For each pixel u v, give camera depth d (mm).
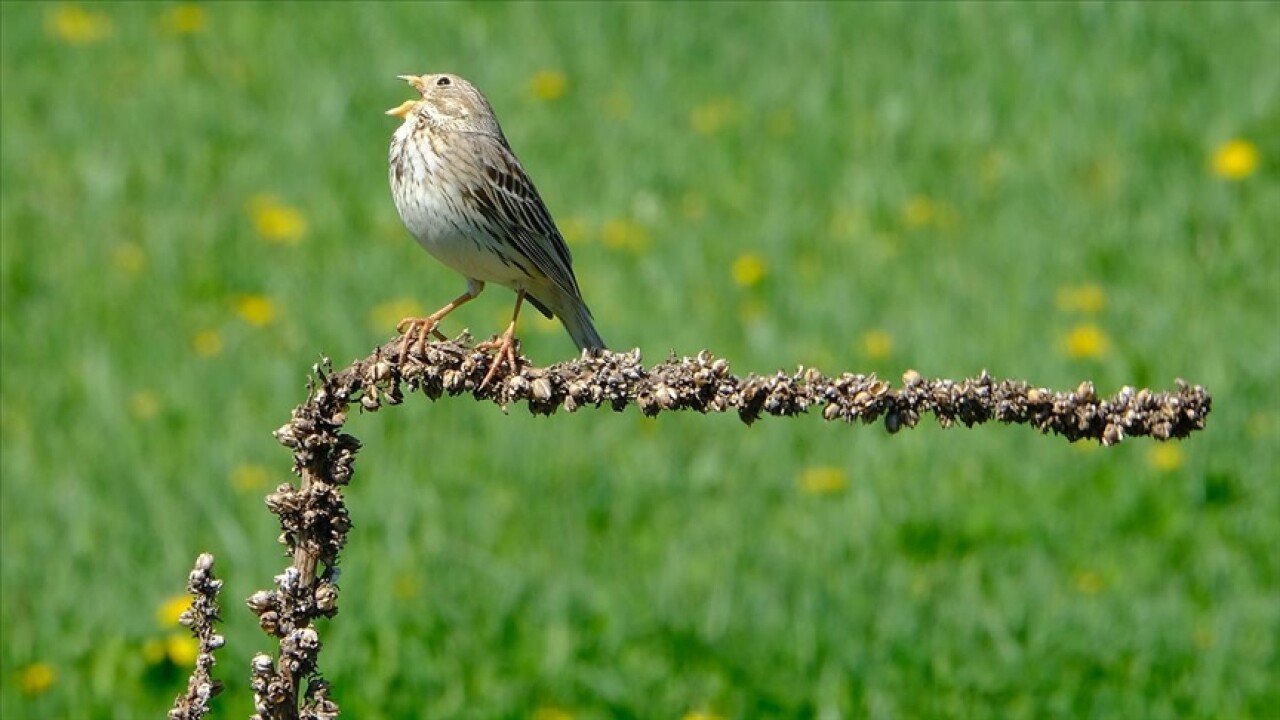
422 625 11227
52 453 13555
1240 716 10484
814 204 17453
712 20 21141
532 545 12266
